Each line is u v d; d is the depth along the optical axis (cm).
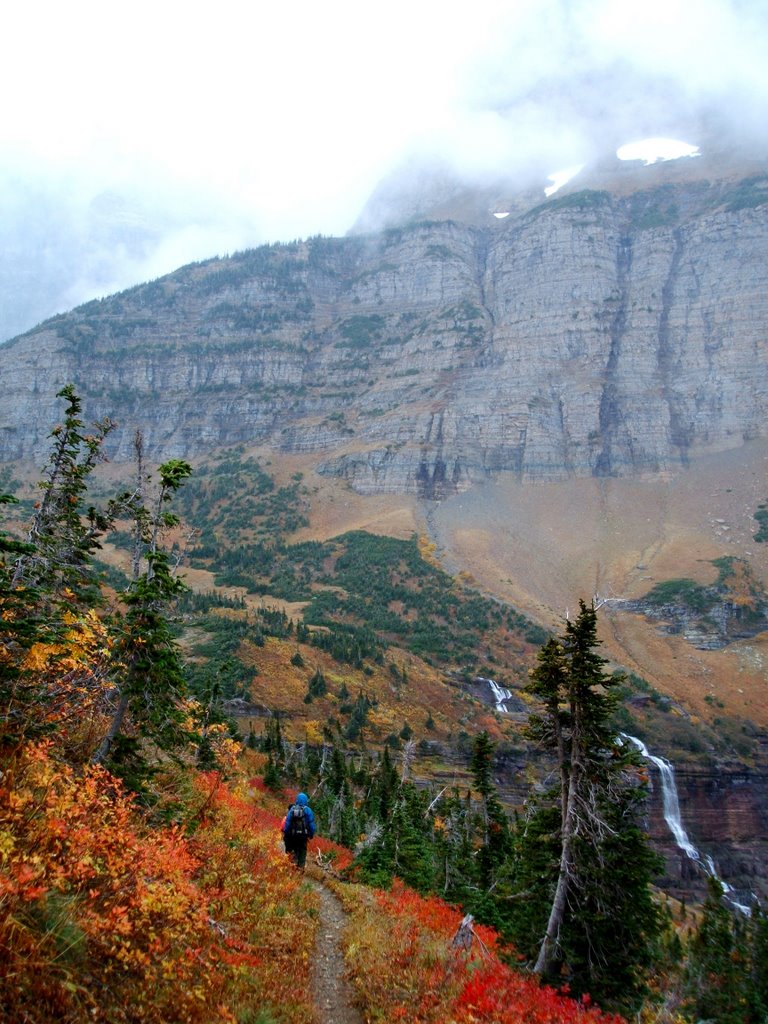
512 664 16825
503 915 2906
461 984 1049
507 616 19338
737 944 3616
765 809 13212
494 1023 934
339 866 2552
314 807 5166
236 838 1513
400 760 10344
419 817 5022
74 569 1958
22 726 945
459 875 3416
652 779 12481
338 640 14062
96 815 839
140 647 1410
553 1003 1156
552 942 1819
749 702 16488
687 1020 2117
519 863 2266
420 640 16988
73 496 2222
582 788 1917
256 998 783
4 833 633
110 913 677
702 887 11075
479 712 13550
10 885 571
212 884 1070
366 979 996
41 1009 540
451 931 1548
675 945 3638
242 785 2966
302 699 11012
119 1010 603
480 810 5503
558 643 1991
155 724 1425
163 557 1529
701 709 15750
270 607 18038
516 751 12031
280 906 1194
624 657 18600
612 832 1894
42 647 1120
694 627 19975
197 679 5150
